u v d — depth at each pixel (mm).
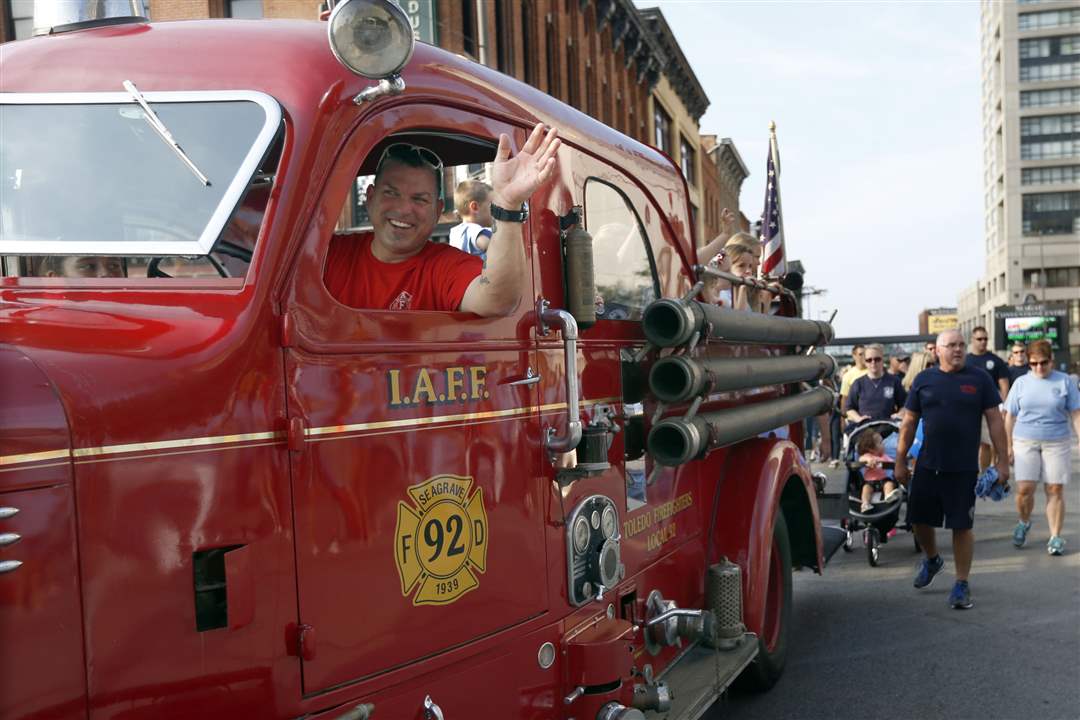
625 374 3830
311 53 2541
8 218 2430
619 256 3975
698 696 3912
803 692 5488
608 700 3264
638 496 3871
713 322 4062
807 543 5840
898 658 6070
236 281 2264
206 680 2049
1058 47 129750
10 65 2617
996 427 7527
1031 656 6027
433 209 2938
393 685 2482
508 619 2889
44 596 1796
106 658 1889
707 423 3973
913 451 10367
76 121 2508
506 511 2906
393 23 2342
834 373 6609
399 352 2555
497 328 2932
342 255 3008
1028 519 9469
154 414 2000
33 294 2223
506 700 2871
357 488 2400
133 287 2268
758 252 6473
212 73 2504
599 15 30891
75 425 1879
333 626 2312
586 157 3672
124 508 1937
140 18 2982
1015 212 131125
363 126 2555
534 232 3189
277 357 2244
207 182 2387
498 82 3213
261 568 2154
